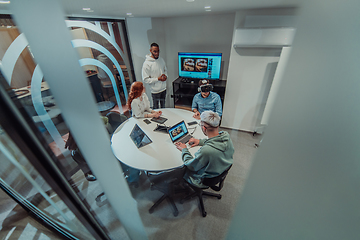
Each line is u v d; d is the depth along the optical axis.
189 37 2.93
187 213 1.62
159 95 3.07
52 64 0.30
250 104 2.70
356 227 0.31
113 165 0.55
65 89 0.33
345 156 0.27
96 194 0.61
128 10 1.42
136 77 3.08
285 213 0.38
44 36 0.28
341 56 0.23
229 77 2.60
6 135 0.32
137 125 1.75
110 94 2.78
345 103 0.25
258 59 2.30
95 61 2.40
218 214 1.61
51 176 0.46
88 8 1.11
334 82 0.24
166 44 3.14
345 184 0.29
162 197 1.64
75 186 0.55
